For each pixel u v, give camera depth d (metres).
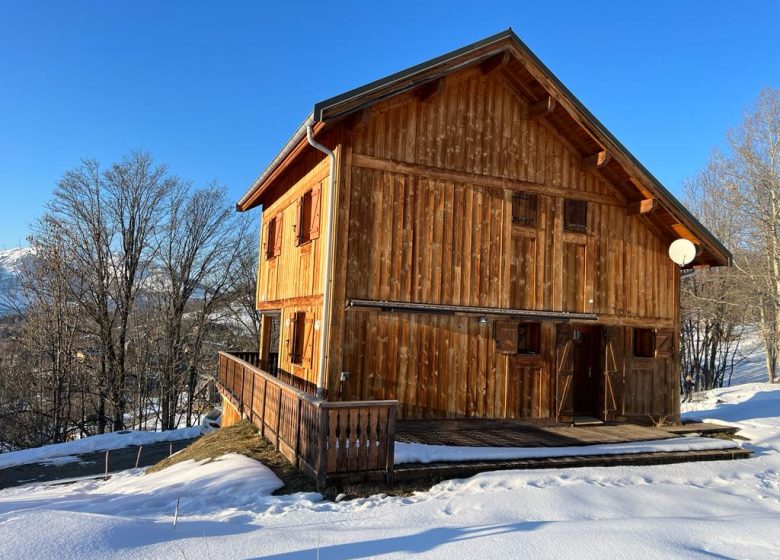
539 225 11.06
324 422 6.82
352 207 9.45
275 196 15.30
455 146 10.38
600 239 11.65
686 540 4.85
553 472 7.79
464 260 10.27
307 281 11.18
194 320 33.16
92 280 28.58
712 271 30.70
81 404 28.84
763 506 6.88
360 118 9.09
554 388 10.97
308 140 9.42
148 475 10.45
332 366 9.03
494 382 10.39
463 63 9.66
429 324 9.91
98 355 28.81
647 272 12.09
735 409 15.10
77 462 18.05
